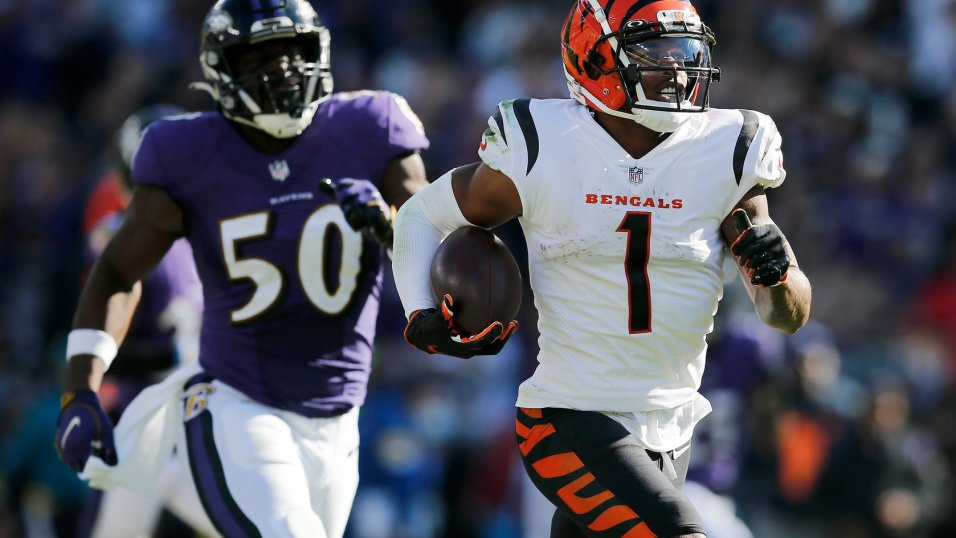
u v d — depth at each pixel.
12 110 41.72
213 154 14.86
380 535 28.55
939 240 34.62
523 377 30.45
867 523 26.86
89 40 42.41
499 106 12.67
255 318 14.76
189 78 40.09
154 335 18.48
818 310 33.16
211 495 14.34
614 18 12.25
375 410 29.50
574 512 12.21
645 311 12.39
